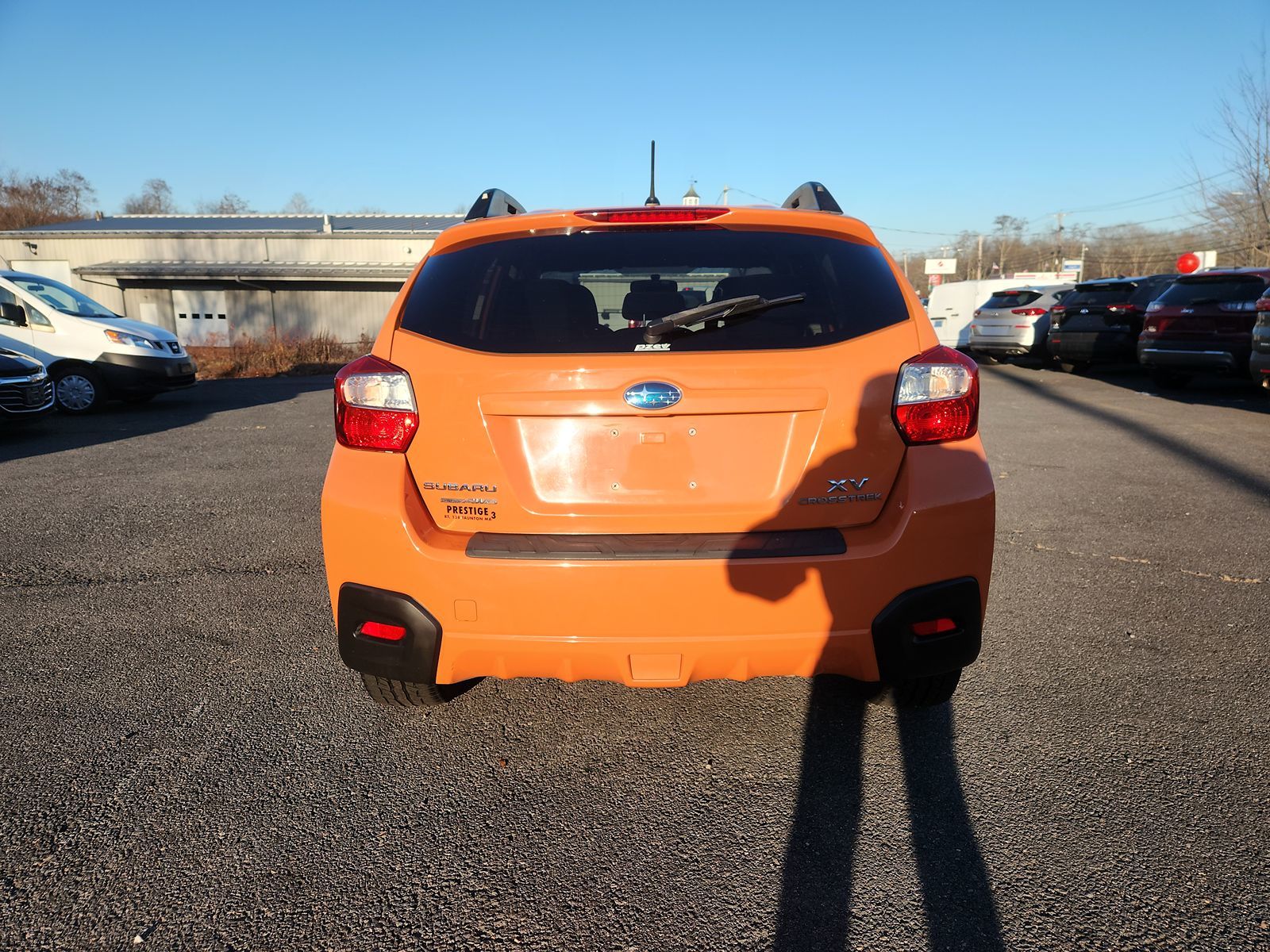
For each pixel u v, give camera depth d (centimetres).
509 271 248
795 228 254
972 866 213
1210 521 527
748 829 230
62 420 1073
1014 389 1304
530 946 189
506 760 266
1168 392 1223
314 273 2916
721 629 222
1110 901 200
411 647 230
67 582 430
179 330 3023
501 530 232
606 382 226
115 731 282
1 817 233
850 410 229
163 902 202
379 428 234
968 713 292
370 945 189
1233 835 223
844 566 221
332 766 262
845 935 191
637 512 229
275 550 486
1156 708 293
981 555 231
